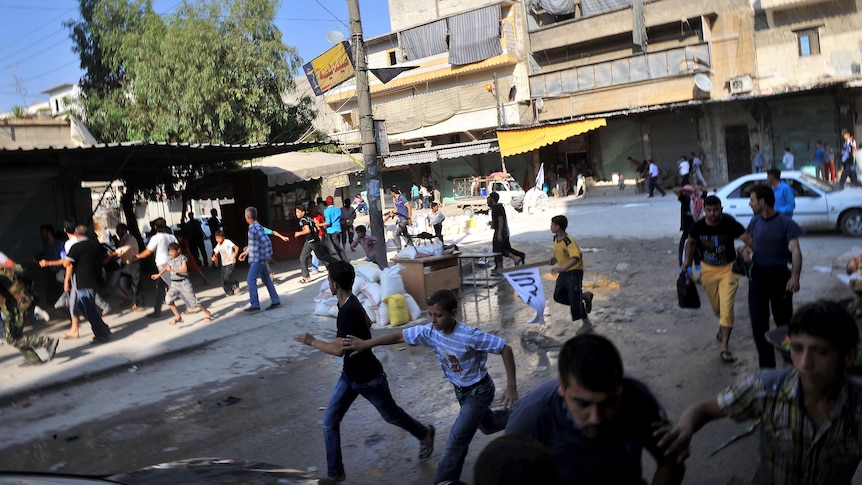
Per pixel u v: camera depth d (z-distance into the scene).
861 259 9.62
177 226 23.03
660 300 10.11
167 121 23.38
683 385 6.35
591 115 31.67
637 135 31.95
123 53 24.27
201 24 24.00
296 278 15.59
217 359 9.00
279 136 25.58
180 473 3.26
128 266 12.88
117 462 5.80
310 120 27.30
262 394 7.42
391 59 38.59
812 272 10.78
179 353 9.40
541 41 33.72
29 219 13.60
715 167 29.69
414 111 37.94
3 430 6.77
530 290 8.90
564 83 32.38
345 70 13.62
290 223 19.39
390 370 7.85
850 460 2.53
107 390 7.95
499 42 34.12
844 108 26.23
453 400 6.66
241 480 3.18
